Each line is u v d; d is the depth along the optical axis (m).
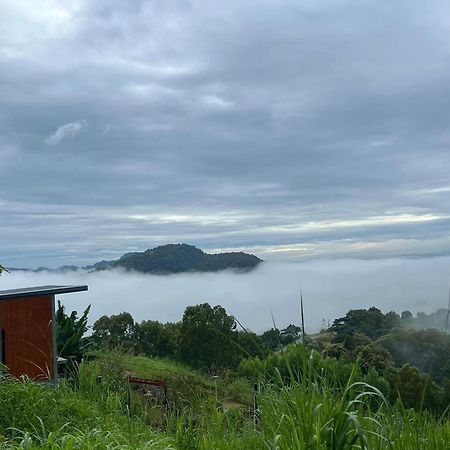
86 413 6.81
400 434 3.92
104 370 9.97
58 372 14.75
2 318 13.89
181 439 5.33
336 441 3.62
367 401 4.04
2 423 6.12
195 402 7.19
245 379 6.98
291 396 4.00
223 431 5.61
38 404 6.53
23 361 14.09
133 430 6.36
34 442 5.16
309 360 3.98
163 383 8.85
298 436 3.77
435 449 3.78
